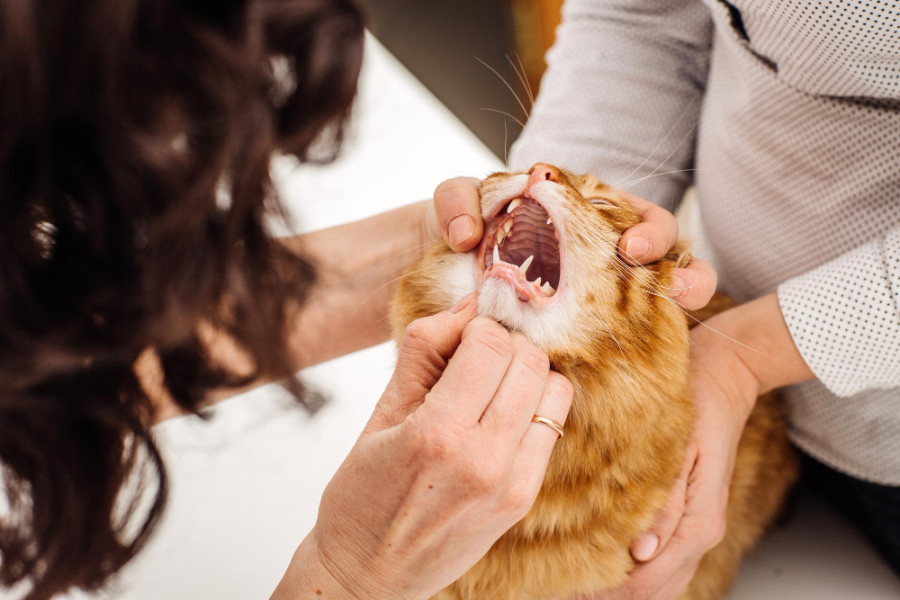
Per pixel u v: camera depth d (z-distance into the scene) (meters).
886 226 1.17
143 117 0.56
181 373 0.83
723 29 1.22
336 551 0.86
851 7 0.95
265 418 1.89
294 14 0.61
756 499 1.47
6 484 0.78
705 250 1.60
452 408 0.78
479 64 2.57
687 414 1.17
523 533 1.14
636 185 1.61
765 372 1.23
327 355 1.64
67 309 0.63
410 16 2.66
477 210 1.13
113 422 0.73
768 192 1.29
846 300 1.10
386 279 1.56
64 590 0.83
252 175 0.62
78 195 0.60
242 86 0.58
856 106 1.09
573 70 1.65
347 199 2.35
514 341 0.90
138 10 0.53
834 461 1.40
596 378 1.08
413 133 2.59
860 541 1.49
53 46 0.51
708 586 1.40
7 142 0.53
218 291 0.68
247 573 1.57
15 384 0.65
